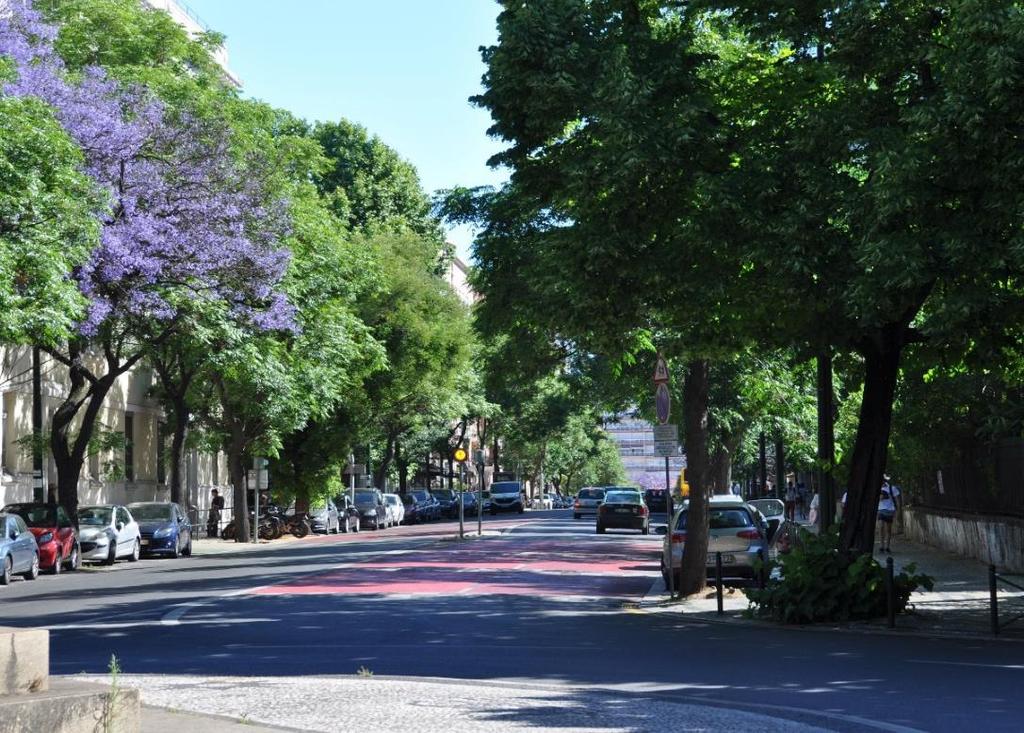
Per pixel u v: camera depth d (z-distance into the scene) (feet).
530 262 87.15
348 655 46.96
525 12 58.54
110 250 94.53
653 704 33.55
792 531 96.99
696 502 75.41
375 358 159.63
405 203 242.37
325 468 204.23
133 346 135.44
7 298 77.15
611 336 61.00
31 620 62.44
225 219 107.04
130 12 121.60
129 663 44.37
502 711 32.04
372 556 118.42
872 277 50.60
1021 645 49.75
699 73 61.87
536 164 62.39
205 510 221.05
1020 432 90.22
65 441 121.08
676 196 57.62
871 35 52.19
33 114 80.74
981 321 51.03
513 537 160.97
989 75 45.88
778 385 127.54
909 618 59.72
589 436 448.65
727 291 57.21
